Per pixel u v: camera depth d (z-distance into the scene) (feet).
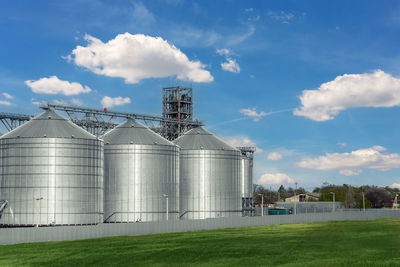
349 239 272.92
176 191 390.42
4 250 223.30
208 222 332.39
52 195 316.40
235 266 186.91
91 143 333.83
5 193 320.09
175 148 393.50
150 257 206.59
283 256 209.87
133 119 407.44
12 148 321.73
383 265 188.03
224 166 436.35
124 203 367.45
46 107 358.02
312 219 418.92
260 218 372.99
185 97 484.74
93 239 263.29
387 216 483.10
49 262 194.70
